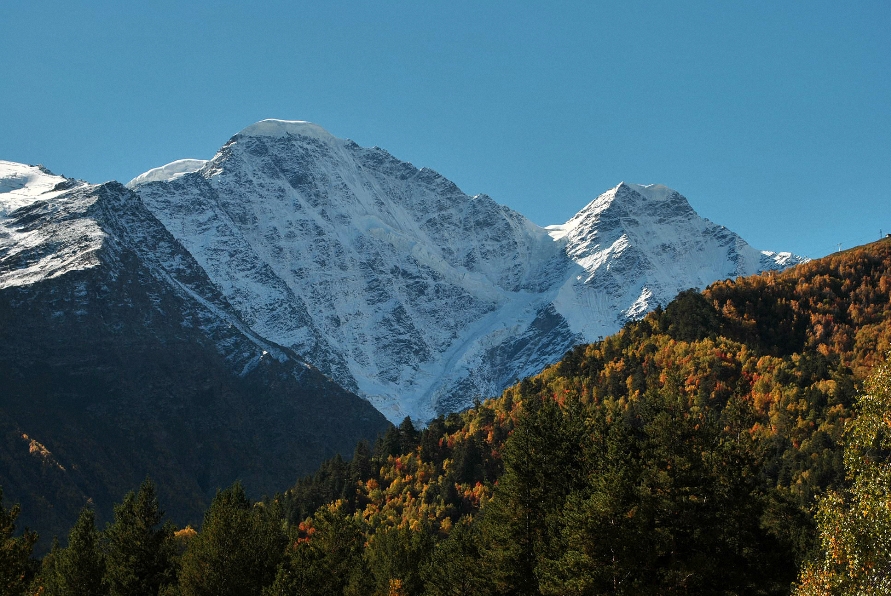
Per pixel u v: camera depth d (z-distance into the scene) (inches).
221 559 4515.3
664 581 3284.9
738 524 3430.1
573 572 3346.5
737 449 3501.5
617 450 3567.9
